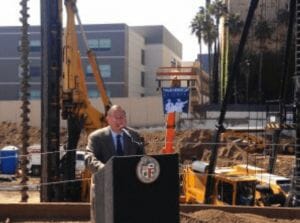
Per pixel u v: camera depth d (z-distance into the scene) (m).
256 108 46.44
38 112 57.84
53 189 15.88
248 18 15.01
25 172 15.14
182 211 9.33
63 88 19.31
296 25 14.78
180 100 13.31
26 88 14.83
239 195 16.27
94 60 20.91
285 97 17.84
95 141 5.76
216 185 16.66
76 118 19.53
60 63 16.00
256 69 65.81
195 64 54.75
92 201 5.58
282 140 33.12
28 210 9.24
